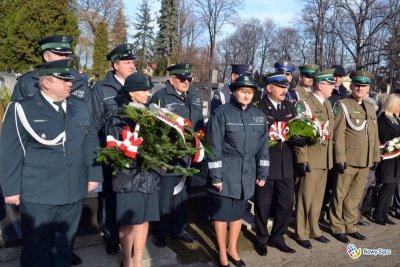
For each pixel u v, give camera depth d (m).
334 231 5.59
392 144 5.89
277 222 5.03
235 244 4.58
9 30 22.00
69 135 3.33
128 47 4.21
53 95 3.25
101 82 4.31
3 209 4.02
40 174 3.23
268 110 4.75
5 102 6.98
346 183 5.54
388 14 33.56
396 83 35.09
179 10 47.25
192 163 5.08
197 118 4.96
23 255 3.33
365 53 34.84
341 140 5.32
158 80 17.95
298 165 5.06
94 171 3.57
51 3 22.19
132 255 3.99
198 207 5.57
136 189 3.62
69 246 3.48
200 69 57.88
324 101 5.22
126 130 3.52
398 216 6.62
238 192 4.27
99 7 47.41
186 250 4.75
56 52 3.96
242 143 4.25
